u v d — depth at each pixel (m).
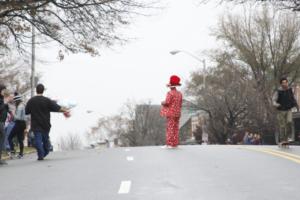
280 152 22.95
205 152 23.73
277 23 79.06
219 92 78.75
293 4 34.78
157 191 13.41
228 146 28.39
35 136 23.36
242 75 81.69
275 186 13.92
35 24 36.50
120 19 36.44
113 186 14.45
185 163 19.28
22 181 16.30
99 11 35.69
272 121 73.81
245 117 77.12
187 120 139.62
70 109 23.83
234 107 76.50
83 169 18.66
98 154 25.25
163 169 17.66
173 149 26.09
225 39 82.94
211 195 12.73
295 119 67.94
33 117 23.31
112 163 20.22
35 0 33.31
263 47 79.12
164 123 135.75
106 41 37.28
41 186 15.09
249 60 79.62
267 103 75.88
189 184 14.42
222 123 77.75
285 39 78.81
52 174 17.64
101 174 17.03
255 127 75.94
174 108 26.70
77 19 35.88
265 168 17.52
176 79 26.61
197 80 91.50
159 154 23.22
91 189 14.13
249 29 80.06
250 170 17.08
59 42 37.03
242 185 14.14
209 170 17.20
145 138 134.75
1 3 32.72
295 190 13.27
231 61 83.69
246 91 76.75
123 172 17.27
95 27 36.34
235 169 17.36
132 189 13.84
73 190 14.11
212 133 78.56
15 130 26.45
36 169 19.38
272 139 74.38
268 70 79.38
